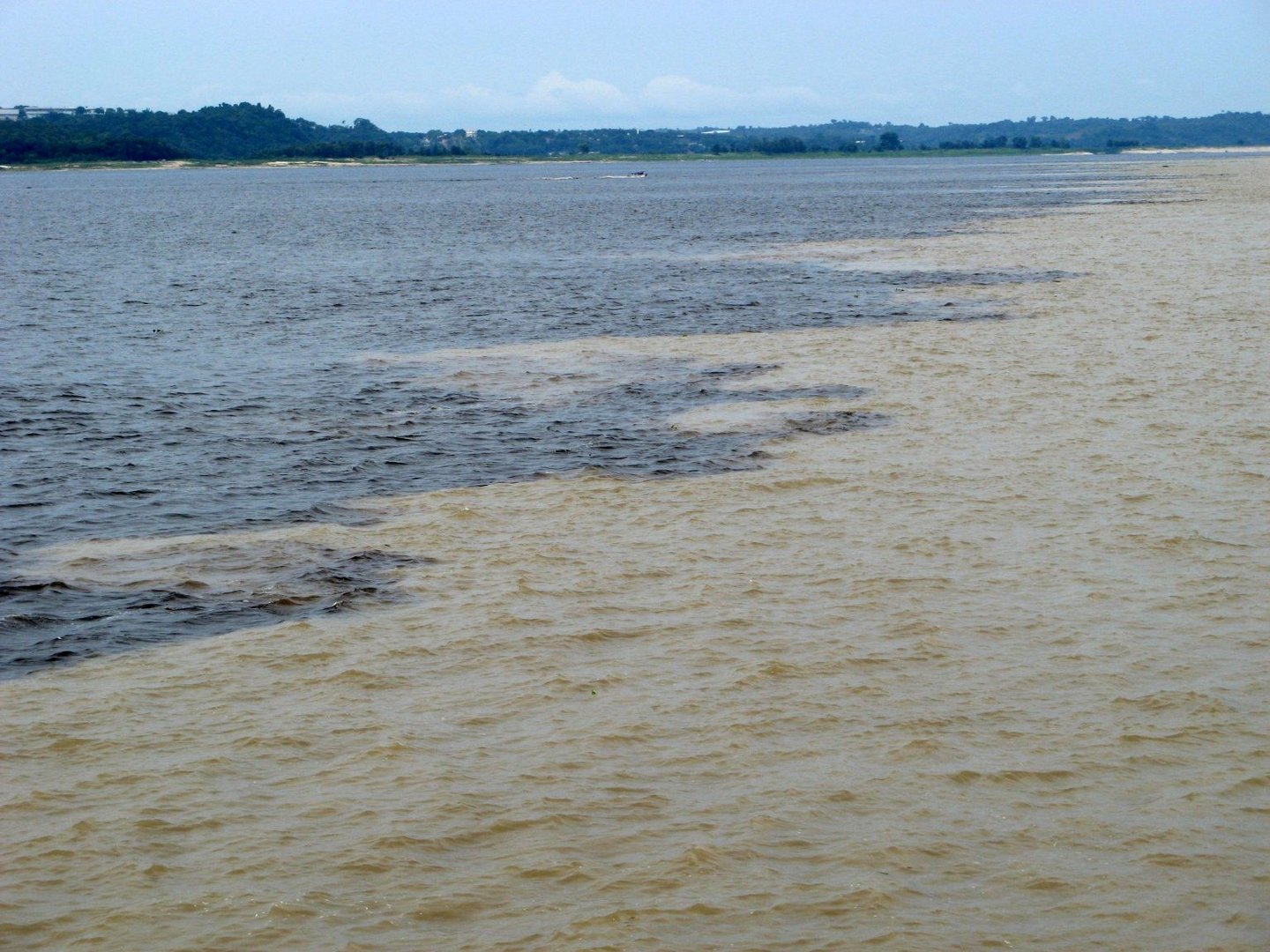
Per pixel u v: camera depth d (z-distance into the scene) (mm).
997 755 10109
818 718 10805
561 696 11266
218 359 28922
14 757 10266
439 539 15750
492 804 9469
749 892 8336
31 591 14125
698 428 21469
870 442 20078
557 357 28547
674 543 15445
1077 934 7875
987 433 20328
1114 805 9367
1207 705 10906
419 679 11695
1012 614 13023
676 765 10023
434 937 7953
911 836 8961
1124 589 13664
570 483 18203
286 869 8656
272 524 16562
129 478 18906
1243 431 19875
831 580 14078
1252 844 8820
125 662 12188
